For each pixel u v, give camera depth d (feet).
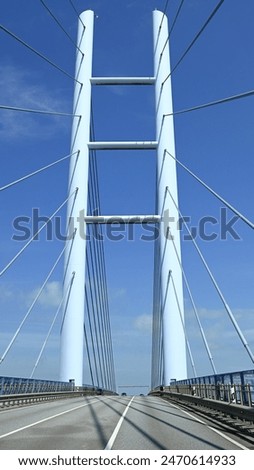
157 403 107.34
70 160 182.29
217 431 46.42
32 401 108.17
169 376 166.81
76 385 163.84
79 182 178.40
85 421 56.44
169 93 192.85
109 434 43.01
